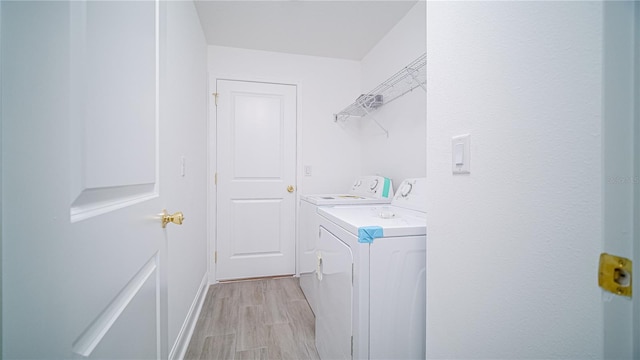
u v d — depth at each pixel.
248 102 2.51
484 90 0.60
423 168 1.78
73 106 0.39
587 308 0.42
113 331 0.51
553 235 0.46
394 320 0.98
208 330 1.67
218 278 2.44
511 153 0.54
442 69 0.75
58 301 0.36
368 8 1.90
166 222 0.86
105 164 0.48
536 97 0.49
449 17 0.72
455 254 0.70
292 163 2.62
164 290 0.87
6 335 0.29
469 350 0.65
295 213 2.62
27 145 0.32
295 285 2.38
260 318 1.81
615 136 0.38
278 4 1.85
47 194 0.35
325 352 1.31
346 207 1.67
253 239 2.53
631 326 0.37
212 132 2.40
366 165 2.65
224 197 2.46
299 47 2.48
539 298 0.49
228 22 2.06
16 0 0.31
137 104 0.64
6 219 0.30
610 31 0.38
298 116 2.62
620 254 0.38
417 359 1.00
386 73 2.24
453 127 0.71
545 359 0.48
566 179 0.44
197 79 1.92
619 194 0.38
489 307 0.59
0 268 0.29
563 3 0.44
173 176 1.29
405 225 1.03
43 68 0.34
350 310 1.02
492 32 0.58
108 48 0.50
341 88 2.73
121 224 0.54
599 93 0.39
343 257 1.11
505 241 0.55
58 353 0.36
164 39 0.90
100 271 0.46
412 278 1.00
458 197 0.69
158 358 0.81
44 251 0.34
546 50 0.47
